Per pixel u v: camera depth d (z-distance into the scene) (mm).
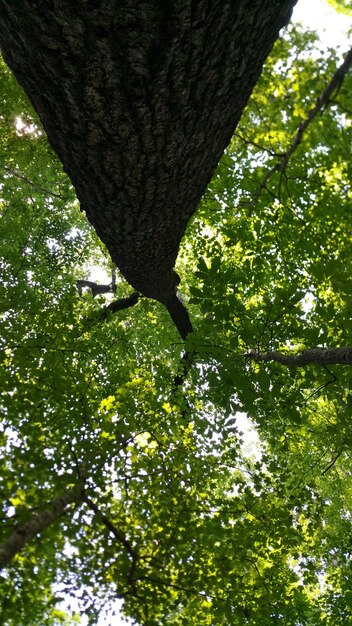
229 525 4590
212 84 2504
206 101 2613
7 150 8773
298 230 6535
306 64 5293
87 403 4742
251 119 5863
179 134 2764
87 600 3699
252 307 7359
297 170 6016
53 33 2012
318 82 5328
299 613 7734
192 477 4754
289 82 5453
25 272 10102
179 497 4527
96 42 2025
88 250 11375
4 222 9938
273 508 4965
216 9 2027
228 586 4453
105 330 7660
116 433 4477
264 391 4859
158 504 4473
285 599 5180
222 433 5137
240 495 5027
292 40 5211
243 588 4469
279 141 6004
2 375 4645
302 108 5480
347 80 5164
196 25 2045
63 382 4734
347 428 4957
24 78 2486
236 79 2627
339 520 9984
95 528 3803
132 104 2410
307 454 8844
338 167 6023
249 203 5941
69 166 3207
